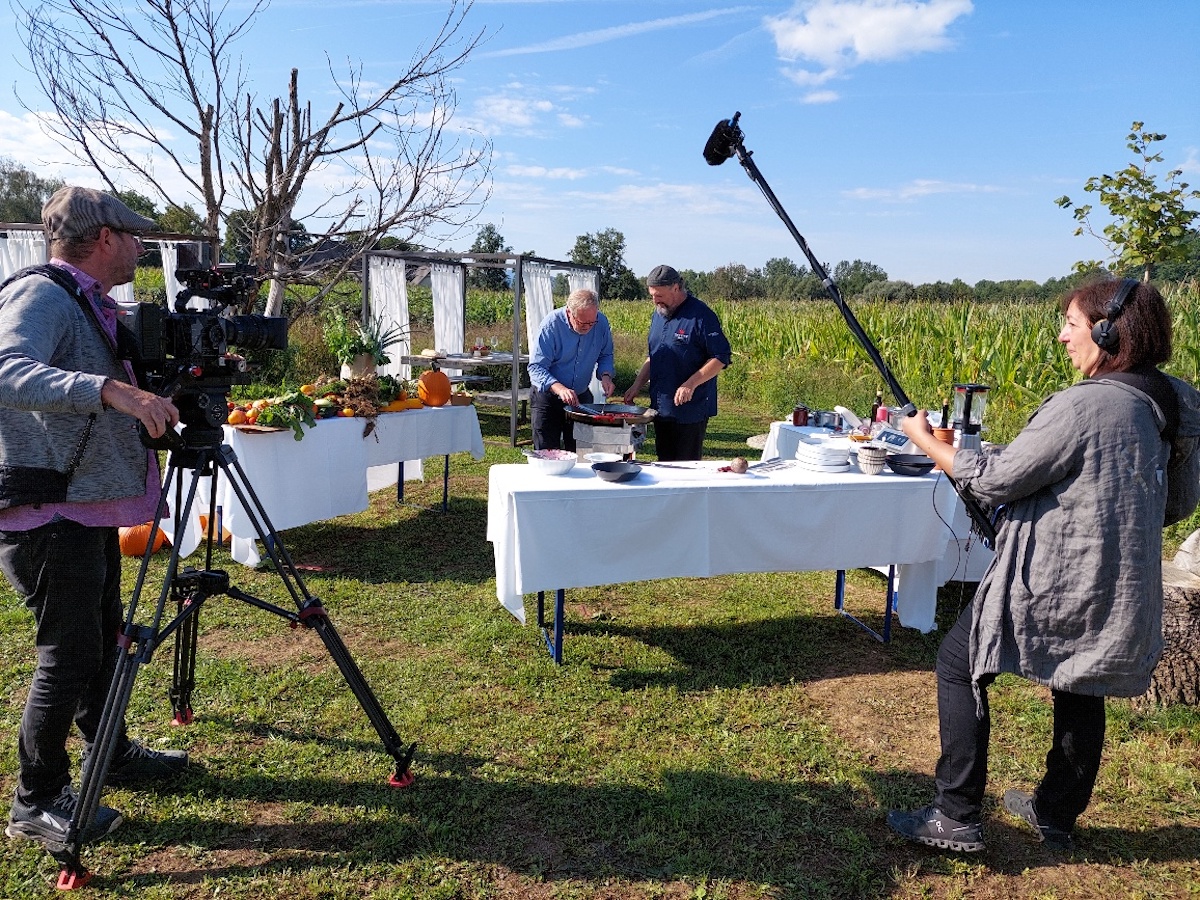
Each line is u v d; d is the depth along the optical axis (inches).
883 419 168.6
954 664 87.7
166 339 81.2
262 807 97.3
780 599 173.5
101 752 78.2
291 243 319.6
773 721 121.3
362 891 84.0
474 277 925.8
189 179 297.7
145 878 84.7
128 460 84.2
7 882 82.9
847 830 95.4
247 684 126.8
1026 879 88.7
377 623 154.2
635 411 171.8
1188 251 304.3
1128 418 73.2
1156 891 86.9
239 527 173.0
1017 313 428.8
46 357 74.7
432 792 100.8
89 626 84.3
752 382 520.7
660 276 187.2
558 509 127.3
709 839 94.1
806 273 1573.6
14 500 77.6
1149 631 74.7
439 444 230.8
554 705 123.7
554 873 87.9
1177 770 108.3
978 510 86.4
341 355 260.1
